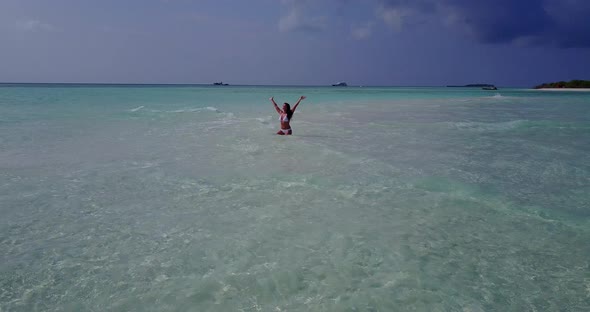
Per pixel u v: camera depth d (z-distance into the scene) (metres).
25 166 7.85
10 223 4.95
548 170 8.27
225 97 38.91
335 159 8.96
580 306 3.38
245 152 9.66
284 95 47.72
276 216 5.35
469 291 3.60
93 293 3.46
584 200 6.27
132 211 5.47
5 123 14.13
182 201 5.91
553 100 41.66
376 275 3.85
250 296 3.46
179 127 14.12
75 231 4.76
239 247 4.39
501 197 6.37
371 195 6.35
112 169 7.75
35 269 3.85
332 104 30.92
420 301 3.42
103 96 35.84
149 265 3.96
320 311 3.25
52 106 22.53
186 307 3.28
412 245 4.53
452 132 13.88
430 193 6.51
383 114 21.38
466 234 4.88
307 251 4.33
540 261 4.20
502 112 24.09
